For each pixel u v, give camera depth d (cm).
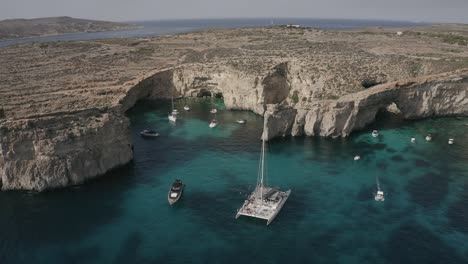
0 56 15288
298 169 7956
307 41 16325
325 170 7900
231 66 12600
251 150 8950
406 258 5275
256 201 6550
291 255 5359
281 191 6956
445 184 7288
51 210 6406
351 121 9719
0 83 11144
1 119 7056
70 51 16662
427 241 5612
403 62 12112
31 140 6825
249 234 5838
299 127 9744
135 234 5822
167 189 7175
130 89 11738
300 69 11750
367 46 15375
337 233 5831
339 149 8956
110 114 7944
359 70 11575
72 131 7169
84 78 12325
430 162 8238
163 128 10475
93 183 7350
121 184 7338
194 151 8931
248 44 16675
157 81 13238
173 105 12619
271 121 9512
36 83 11312
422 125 10450
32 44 18100
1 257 5266
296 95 11731
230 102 12175
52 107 9156
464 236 5712
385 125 10462
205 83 13338
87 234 5803
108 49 17375
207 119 11244
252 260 5262
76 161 7181
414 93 10581
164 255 5356
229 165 8175
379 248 5484
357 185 7275
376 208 6494
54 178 6975
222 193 7031
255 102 11662
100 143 7575
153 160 8438
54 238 5688
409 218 6191
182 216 6306
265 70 11869
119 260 5247
